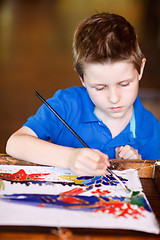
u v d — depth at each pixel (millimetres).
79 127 1078
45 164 831
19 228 613
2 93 3018
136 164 861
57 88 3219
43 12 6586
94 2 7555
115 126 1066
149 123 1139
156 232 624
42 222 628
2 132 2365
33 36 4957
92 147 1078
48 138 1041
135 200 728
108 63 786
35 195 726
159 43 4879
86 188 771
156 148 1130
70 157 792
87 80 852
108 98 850
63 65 3885
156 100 3102
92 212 673
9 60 3924
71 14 6457
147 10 6754
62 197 726
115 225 633
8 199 702
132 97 862
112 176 831
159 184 792
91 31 852
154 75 3752
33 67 3754
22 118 2596
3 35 4891
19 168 844
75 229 618
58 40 4848
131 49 817
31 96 2996
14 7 6910
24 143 872
